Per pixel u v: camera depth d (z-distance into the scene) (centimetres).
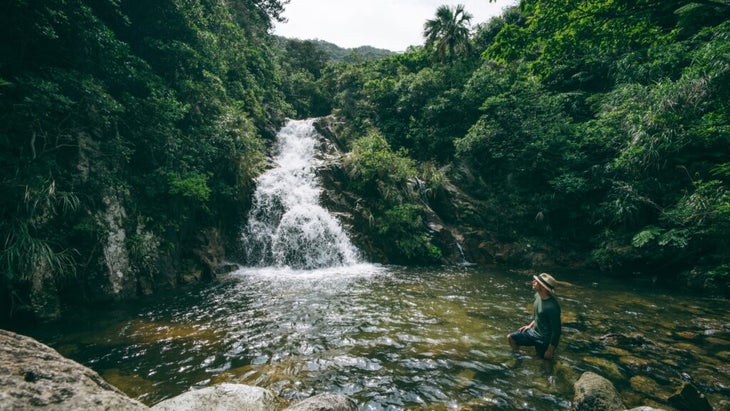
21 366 213
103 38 910
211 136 1302
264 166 1662
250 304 818
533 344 521
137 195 999
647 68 1620
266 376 457
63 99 767
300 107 3241
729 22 1147
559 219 1809
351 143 2306
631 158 1359
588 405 362
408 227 1617
